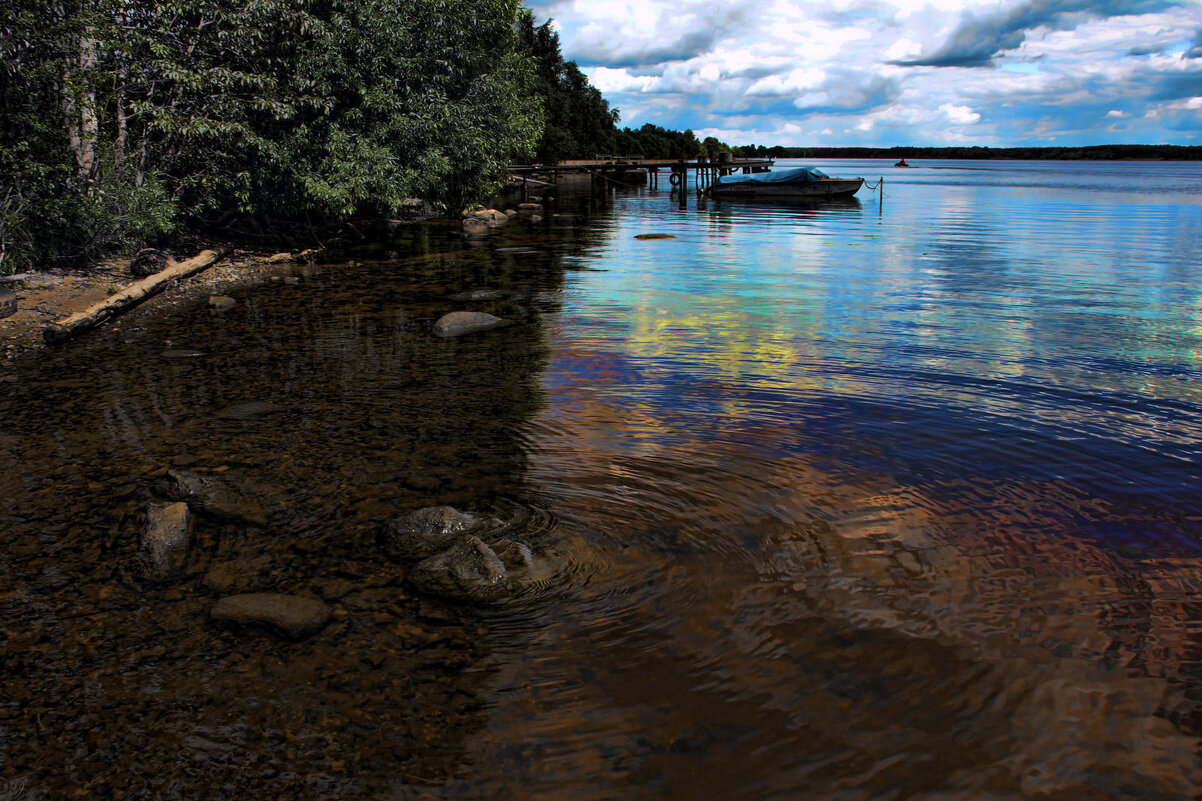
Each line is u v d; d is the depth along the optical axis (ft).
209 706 10.83
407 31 62.18
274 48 56.18
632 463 19.13
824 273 53.72
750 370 27.68
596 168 165.37
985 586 13.57
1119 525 15.81
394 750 10.01
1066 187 205.87
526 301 42.16
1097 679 11.16
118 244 49.90
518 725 10.43
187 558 14.83
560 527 15.89
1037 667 11.42
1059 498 17.06
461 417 22.68
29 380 26.68
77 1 43.39
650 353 30.25
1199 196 160.45
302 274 52.11
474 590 13.51
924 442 20.45
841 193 152.97
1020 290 45.70
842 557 14.61
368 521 16.31
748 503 16.87
